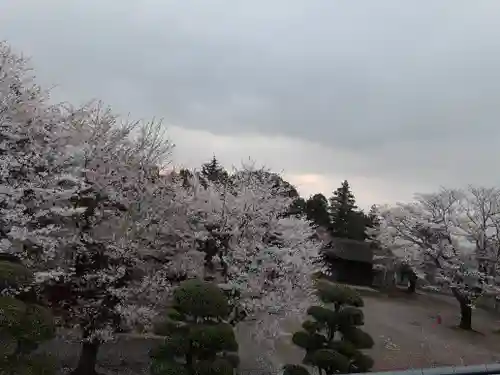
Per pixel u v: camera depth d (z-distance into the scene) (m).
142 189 13.35
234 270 13.29
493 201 27.16
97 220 12.57
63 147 12.62
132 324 12.95
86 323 12.47
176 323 10.43
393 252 34.50
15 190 10.56
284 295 13.35
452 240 27.42
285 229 15.22
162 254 13.91
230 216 14.30
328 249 36.34
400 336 21.84
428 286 28.55
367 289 35.34
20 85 12.75
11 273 7.52
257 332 13.49
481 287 25.31
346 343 11.20
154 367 8.98
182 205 14.20
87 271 12.45
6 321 6.71
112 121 13.65
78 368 12.59
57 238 11.59
